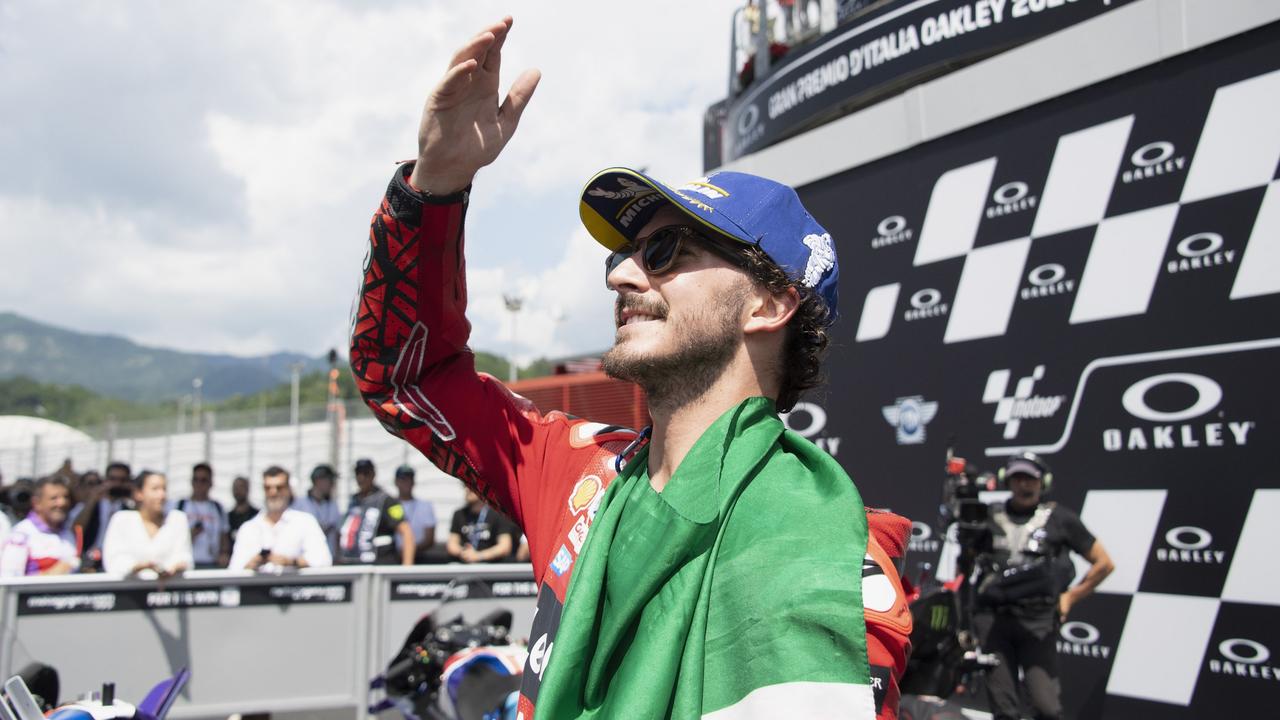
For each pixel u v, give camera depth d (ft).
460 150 4.38
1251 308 11.91
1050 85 14.44
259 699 18.84
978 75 15.51
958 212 15.89
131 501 29.01
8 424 87.30
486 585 17.15
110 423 65.05
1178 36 12.84
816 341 4.40
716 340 4.08
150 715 8.02
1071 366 14.01
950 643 12.42
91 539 28.48
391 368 4.93
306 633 19.31
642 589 3.47
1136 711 13.01
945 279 16.01
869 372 17.25
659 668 3.24
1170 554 12.65
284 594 19.26
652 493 3.71
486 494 5.09
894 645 3.30
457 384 5.05
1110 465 13.39
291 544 20.24
